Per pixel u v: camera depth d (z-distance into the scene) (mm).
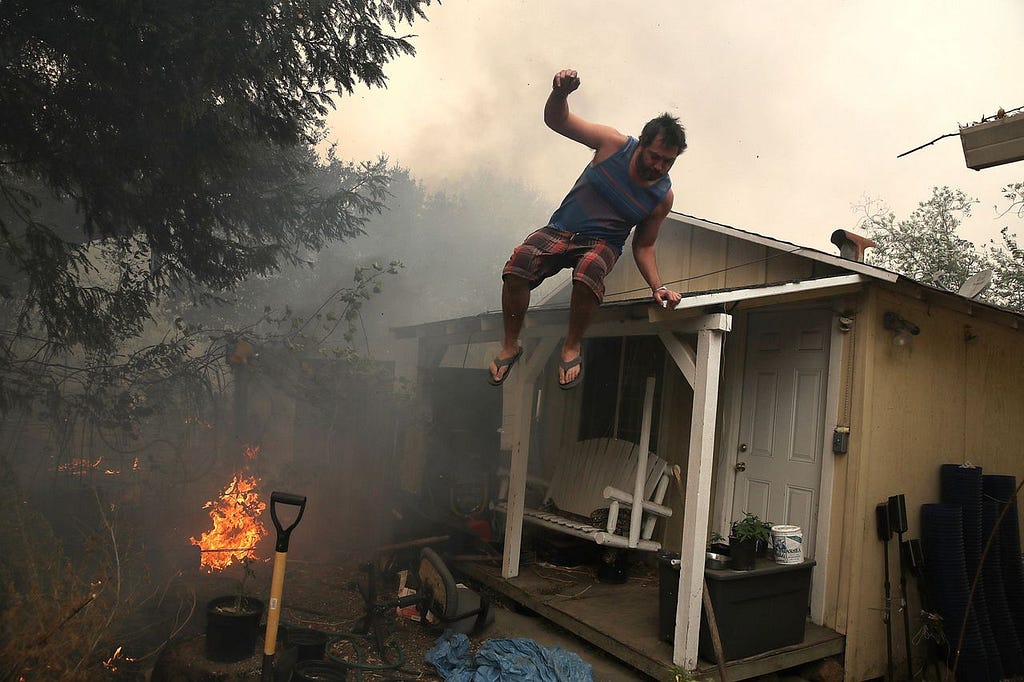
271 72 4859
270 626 3275
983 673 4805
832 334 5051
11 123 4762
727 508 5715
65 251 5340
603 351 7172
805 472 5203
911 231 12312
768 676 4316
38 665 3324
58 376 6684
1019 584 5371
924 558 5043
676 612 4137
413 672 4188
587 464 6551
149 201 5637
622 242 2969
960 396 5562
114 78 4699
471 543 6406
